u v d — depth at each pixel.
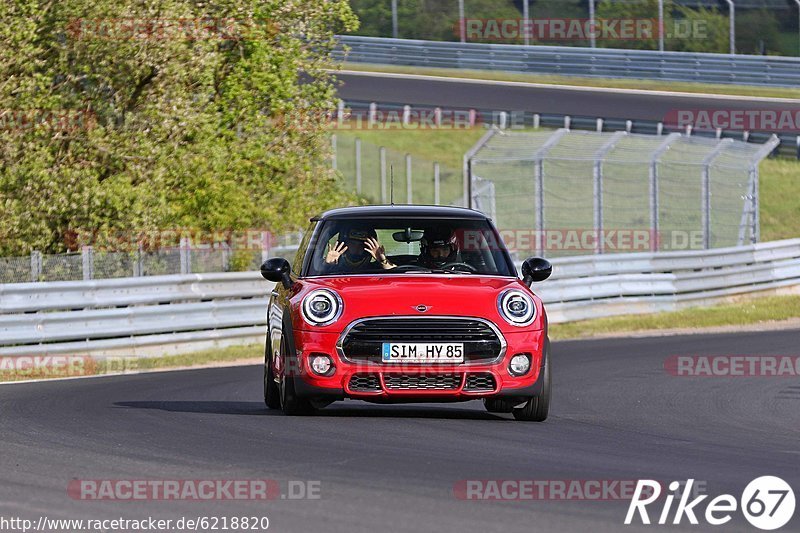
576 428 33.12
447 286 33.31
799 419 37.19
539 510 21.28
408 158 114.44
